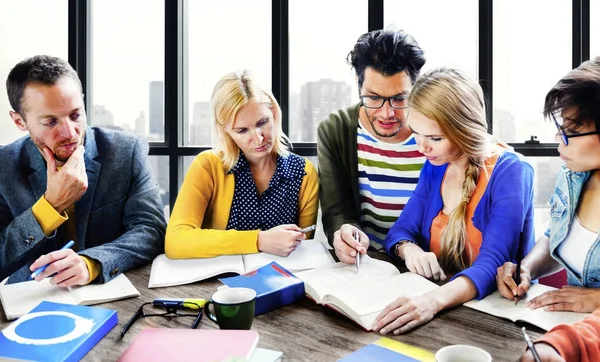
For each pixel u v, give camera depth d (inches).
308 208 62.2
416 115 48.5
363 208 66.4
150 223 56.6
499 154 50.1
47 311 34.6
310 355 29.8
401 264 51.1
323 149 65.6
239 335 30.5
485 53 78.4
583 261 40.8
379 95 57.9
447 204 52.6
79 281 42.5
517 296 38.1
